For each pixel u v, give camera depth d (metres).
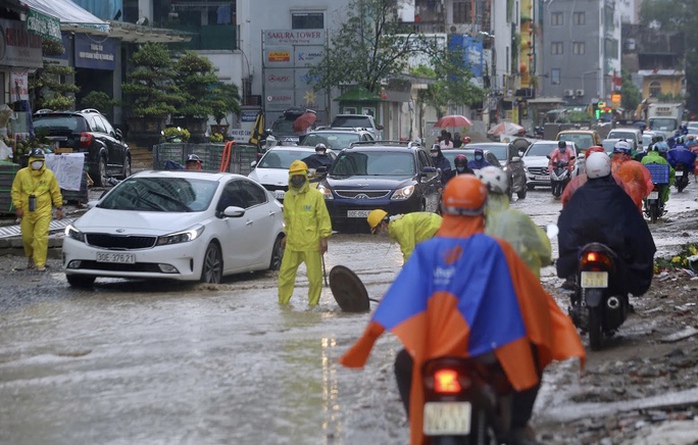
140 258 18.62
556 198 45.41
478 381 7.07
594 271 12.50
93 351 13.20
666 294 17.05
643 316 15.13
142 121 55.53
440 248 7.40
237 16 73.44
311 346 13.43
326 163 36.19
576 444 8.91
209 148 41.56
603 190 12.93
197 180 20.44
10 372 12.05
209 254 19.38
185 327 14.94
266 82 71.50
